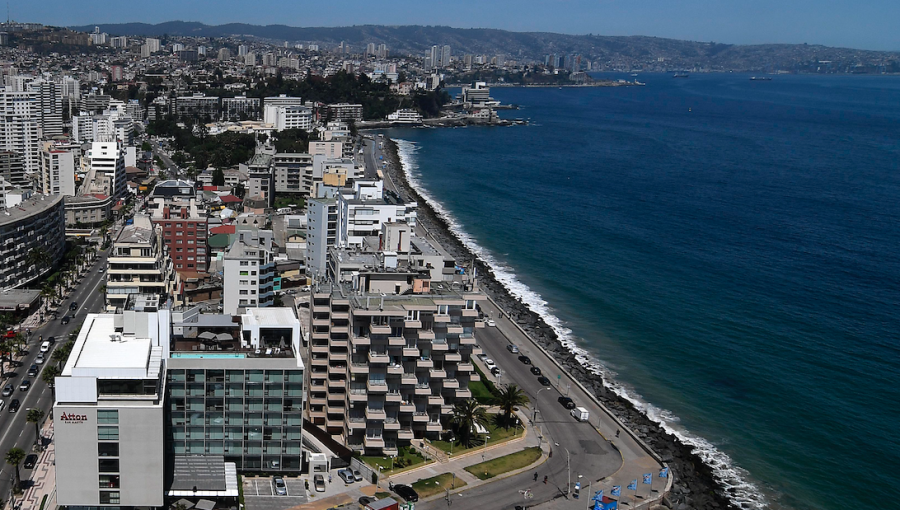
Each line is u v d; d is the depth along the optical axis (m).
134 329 186.75
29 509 186.38
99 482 171.25
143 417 169.50
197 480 184.62
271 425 196.25
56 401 166.50
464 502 197.88
